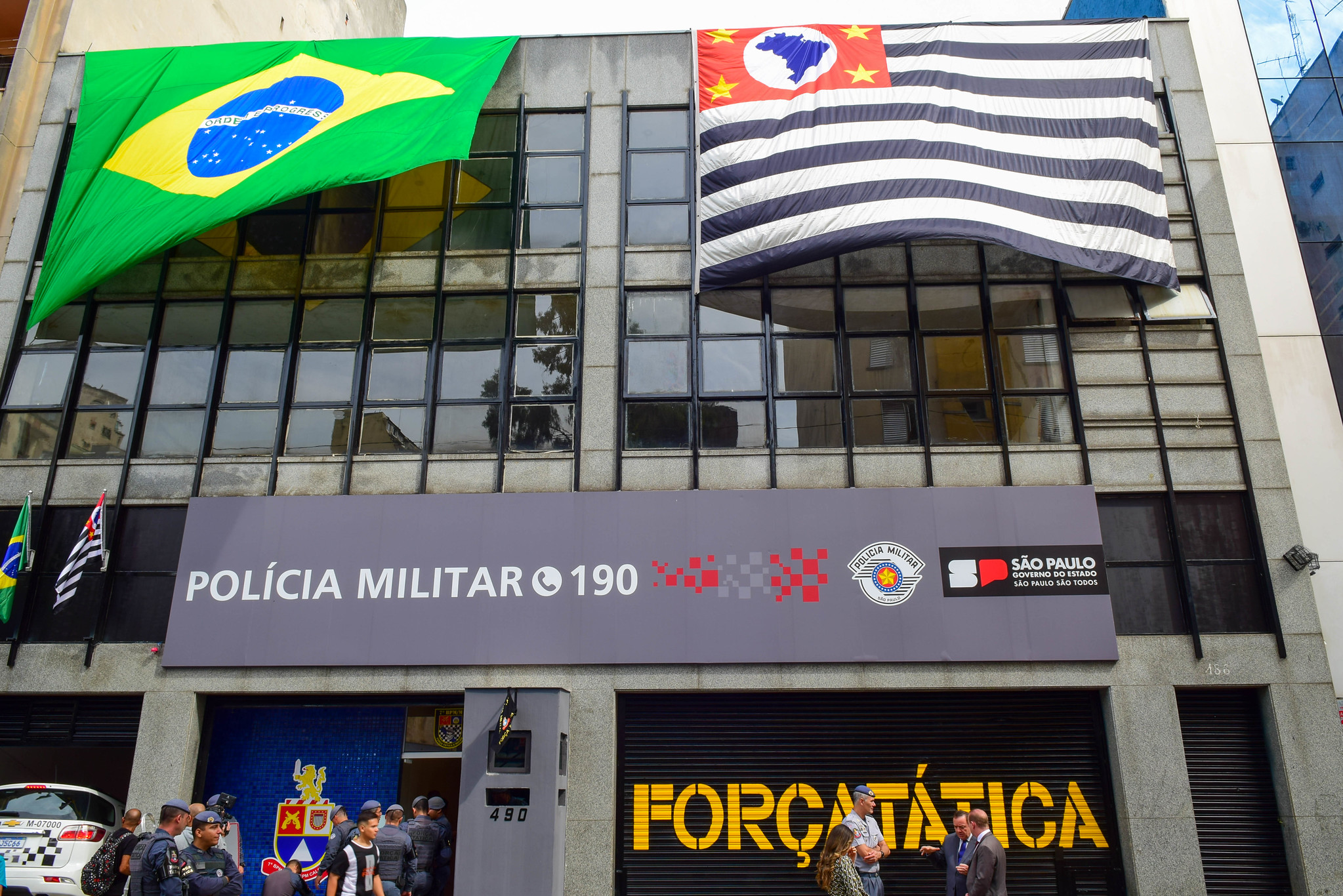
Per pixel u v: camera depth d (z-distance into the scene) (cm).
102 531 1277
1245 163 1489
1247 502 1280
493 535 1274
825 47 1407
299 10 2359
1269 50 1553
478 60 1464
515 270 1422
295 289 1434
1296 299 1417
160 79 1461
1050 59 1396
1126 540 1270
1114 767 1188
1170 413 1321
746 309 1393
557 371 1380
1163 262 1309
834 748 1224
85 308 1438
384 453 1352
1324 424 1360
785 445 1325
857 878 815
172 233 1299
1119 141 1349
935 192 1291
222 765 1254
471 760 1091
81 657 1267
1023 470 1295
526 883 1052
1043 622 1214
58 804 1160
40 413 1393
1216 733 1209
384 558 1272
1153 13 1689
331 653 1237
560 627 1234
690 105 1494
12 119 1515
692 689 1218
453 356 1397
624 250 1417
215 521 1299
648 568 1251
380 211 1465
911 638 1212
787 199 1316
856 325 1378
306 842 1225
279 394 1383
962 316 1377
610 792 1184
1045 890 1159
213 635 1250
